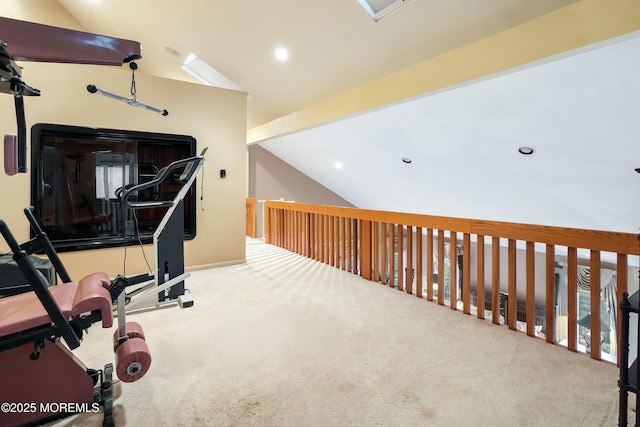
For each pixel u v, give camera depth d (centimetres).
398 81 348
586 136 345
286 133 557
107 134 351
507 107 351
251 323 266
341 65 382
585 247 216
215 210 436
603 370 199
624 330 139
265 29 375
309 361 208
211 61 484
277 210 599
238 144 447
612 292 588
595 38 210
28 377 144
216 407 164
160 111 351
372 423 154
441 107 397
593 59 258
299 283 378
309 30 351
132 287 357
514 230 252
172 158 403
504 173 479
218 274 411
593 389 180
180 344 229
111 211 370
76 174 347
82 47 155
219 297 329
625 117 302
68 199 344
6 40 142
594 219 494
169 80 389
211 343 231
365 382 186
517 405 166
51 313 137
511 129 383
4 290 230
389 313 289
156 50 520
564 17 222
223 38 419
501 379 189
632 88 270
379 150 579
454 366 202
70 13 469
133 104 320
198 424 153
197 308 299
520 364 205
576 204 479
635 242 195
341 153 655
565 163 403
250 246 606
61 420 154
